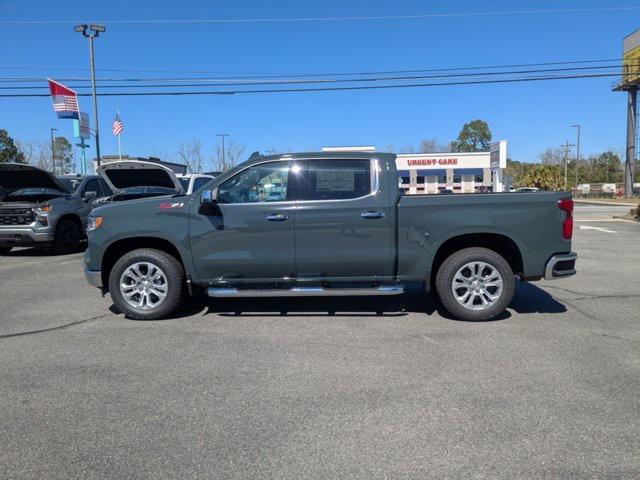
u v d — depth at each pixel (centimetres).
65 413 381
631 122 6031
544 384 421
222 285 621
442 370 455
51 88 2466
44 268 1028
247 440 340
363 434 346
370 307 677
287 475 300
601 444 329
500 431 347
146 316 625
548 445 329
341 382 431
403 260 600
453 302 601
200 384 430
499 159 2566
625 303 689
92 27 2644
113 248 635
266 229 601
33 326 607
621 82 5903
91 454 325
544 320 609
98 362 484
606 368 455
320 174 606
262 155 621
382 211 595
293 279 613
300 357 492
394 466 308
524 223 592
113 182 1058
